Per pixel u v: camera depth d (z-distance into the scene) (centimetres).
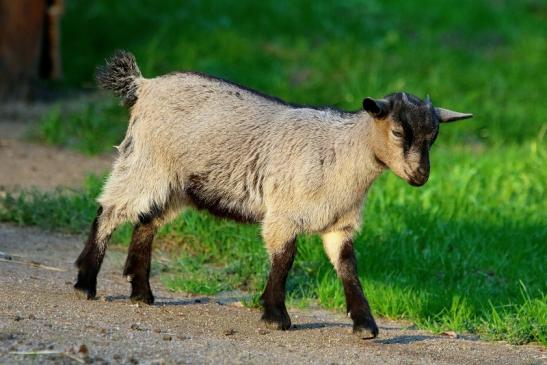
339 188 2428
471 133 4850
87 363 1986
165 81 2600
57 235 3225
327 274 2908
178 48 5522
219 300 2758
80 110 4844
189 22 5938
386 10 6644
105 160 4241
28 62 4953
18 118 4759
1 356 1988
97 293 2666
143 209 2567
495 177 3922
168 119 2555
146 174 2562
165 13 6038
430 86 5319
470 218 3425
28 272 2773
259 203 2511
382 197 3484
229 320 2506
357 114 2461
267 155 2481
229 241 3144
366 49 5903
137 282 2603
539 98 5488
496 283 2972
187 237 3189
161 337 2227
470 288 2869
